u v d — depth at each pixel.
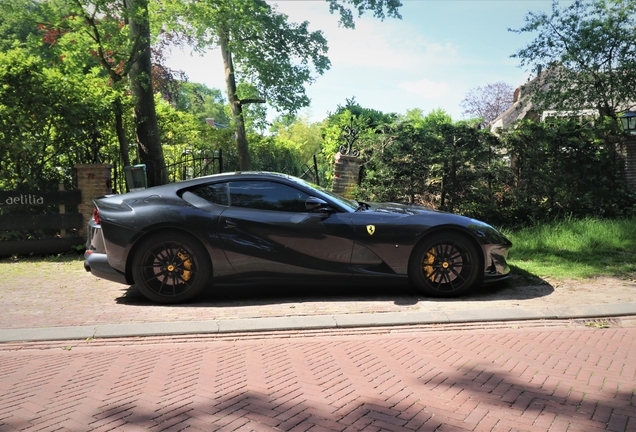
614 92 12.09
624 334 4.34
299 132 36.38
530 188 10.79
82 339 4.50
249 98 18.75
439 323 4.77
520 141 10.72
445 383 3.30
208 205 5.67
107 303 5.73
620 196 10.80
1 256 9.02
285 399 3.09
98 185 9.49
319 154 28.78
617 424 2.68
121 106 10.91
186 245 5.59
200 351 4.12
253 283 5.65
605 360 3.69
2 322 4.97
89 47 11.30
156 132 12.82
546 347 4.02
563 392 3.12
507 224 10.60
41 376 3.61
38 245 9.16
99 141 10.99
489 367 3.58
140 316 5.15
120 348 4.26
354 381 3.37
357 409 2.93
